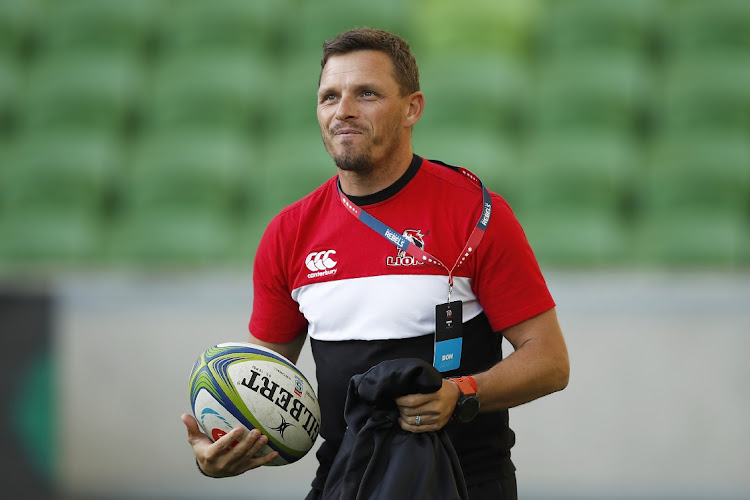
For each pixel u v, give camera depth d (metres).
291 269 7.19
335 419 7.13
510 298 6.77
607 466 15.57
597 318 15.65
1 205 23.95
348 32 6.88
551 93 24.80
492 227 6.75
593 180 22.70
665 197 22.73
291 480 16.06
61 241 22.80
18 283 17.27
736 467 15.35
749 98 24.22
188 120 25.14
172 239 22.47
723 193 22.66
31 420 14.69
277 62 26.67
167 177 23.70
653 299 15.58
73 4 27.78
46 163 24.20
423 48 26.03
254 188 23.62
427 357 6.76
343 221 6.98
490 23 25.98
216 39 26.84
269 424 6.96
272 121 25.09
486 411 6.62
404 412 6.30
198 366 7.20
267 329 7.61
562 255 21.42
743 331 15.41
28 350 14.75
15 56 27.12
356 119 6.66
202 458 6.95
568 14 26.39
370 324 6.77
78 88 25.69
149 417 16.16
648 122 24.69
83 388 16.17
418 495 6.27
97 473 16.09
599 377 15.63
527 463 15.73
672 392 15.51
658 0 26.81
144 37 27.36
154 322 16.20
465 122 24.14
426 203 6.88
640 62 25.75
